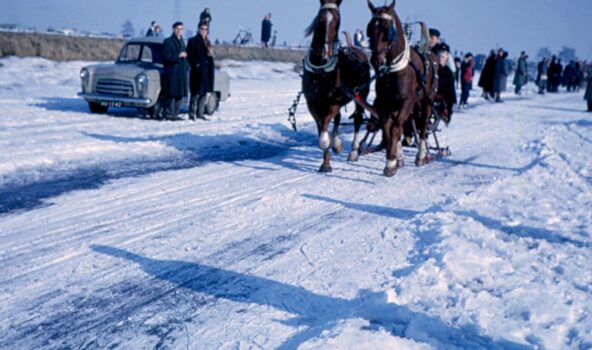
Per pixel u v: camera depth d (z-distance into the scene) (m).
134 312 4.03
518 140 13.07
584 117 19.25
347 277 4.68
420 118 9.61
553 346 3.61
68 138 10.09
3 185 7.16
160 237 5.55
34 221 5.85
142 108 14.33
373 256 5.18
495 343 3.64
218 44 35.12
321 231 5.91
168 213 6.33
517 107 22.50
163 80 12.98
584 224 6.34
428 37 9.11
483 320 3.91
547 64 34.66
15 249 5.08
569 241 5.76
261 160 9.59
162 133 11.27
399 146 9.29
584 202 7.33
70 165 8.40
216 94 14.54
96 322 3.87
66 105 14.56
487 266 4.91
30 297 4.18
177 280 4.59
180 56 12.72
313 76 8.02
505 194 7.63
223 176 8.24
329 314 4.04
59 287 4.37
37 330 3.74
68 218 6.00
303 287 4.49
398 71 7.79
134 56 13.91
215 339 3.68
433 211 6.66
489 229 5.94
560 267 4.97
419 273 4.66
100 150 9.47
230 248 5.34
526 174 8.96
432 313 4.00
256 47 36.69
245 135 11.89
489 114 19.03
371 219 6.38
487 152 11.31
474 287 4.48
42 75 20.72
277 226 6.05
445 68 10.22
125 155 9.28
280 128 13.06
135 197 6.91
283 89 23.62
